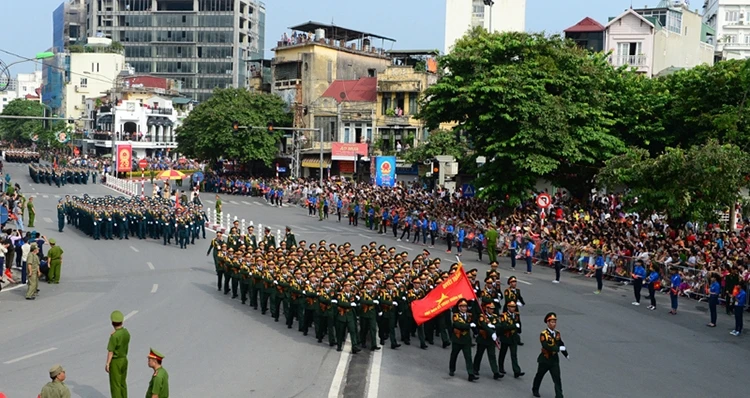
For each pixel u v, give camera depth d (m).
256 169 85.38
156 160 103.38
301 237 46.31
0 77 53.72
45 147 131.75
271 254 27.36
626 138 46.84
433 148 63.97
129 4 149.12
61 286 30.86
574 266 35.25
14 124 140.38
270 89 92.38
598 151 42.34
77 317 24.94
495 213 44.47
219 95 80.00
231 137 75.56
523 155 40.12
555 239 36.81
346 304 21.14
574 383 18.11
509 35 43.28
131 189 72.81
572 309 26.92
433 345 22.33
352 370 19.28
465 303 18.70
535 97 40.09
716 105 43.59
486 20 88.81
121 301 27.81
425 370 19.30
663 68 74.12
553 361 16.48
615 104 44.78
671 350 21.48
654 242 32.97
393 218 47.00
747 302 26.94
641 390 17.61
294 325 24.78
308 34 89.12
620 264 32.75
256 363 19.77
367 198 55.97
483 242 40.97
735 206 38.12
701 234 35.62
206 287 31.17
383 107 76.56
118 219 45.97
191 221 43.84
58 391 13.06
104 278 32.88
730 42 112.31
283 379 18.31
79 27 166.75
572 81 41.91
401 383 18.05
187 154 86.94
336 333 22.02
